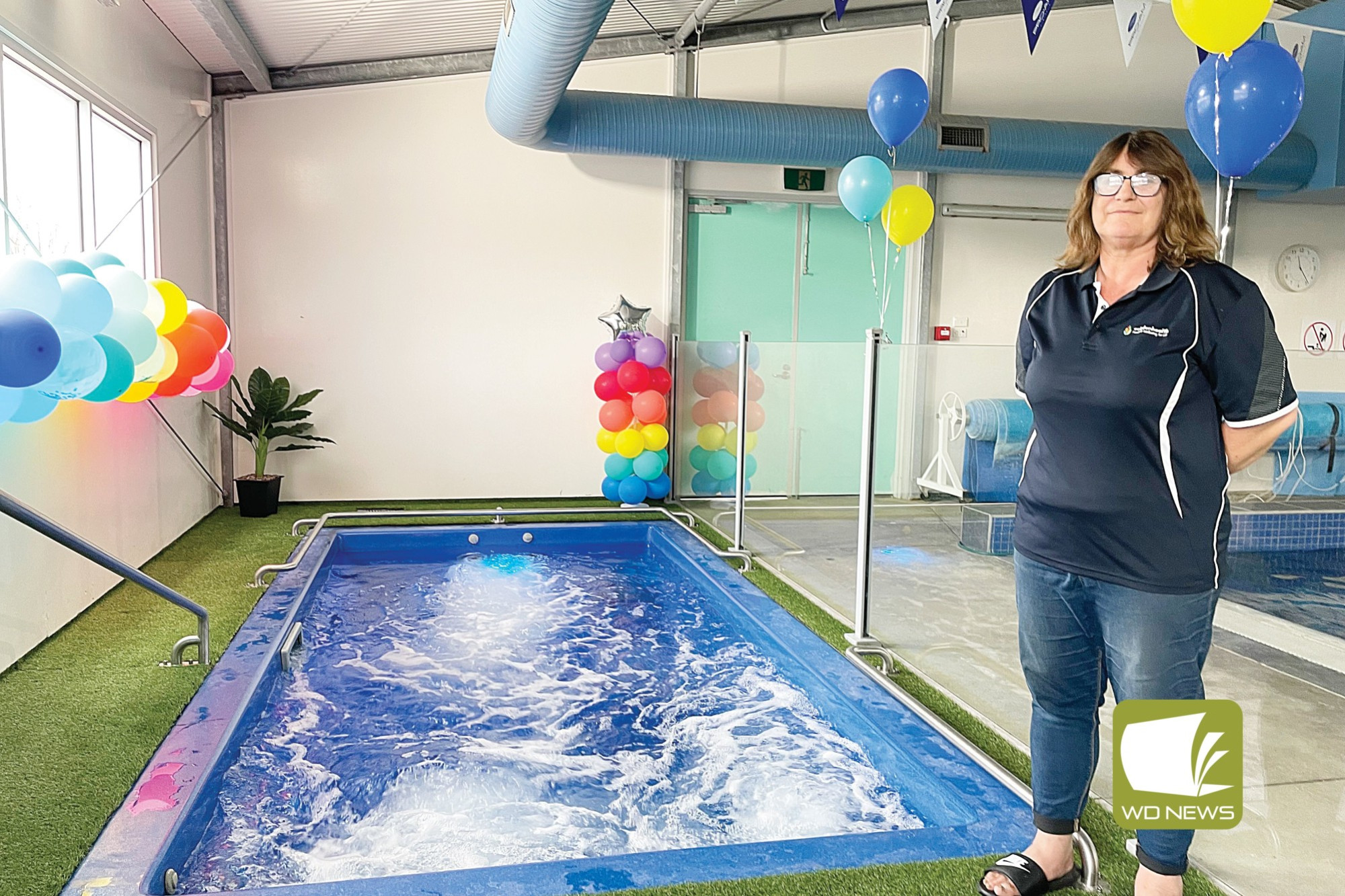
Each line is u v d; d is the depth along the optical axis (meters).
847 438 4.31
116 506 4.58
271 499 6.46
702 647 3.99
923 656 3.51
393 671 3.67
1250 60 2.84
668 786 2.74
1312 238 7.96
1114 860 2.04
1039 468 1.79
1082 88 7.53
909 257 7.58
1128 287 1.68
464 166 7.04
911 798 2.63
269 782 2.72
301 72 6.69
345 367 7.03
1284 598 3.34
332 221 6.92
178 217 5.92
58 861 2.04
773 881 1.95
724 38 7.17
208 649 3.41
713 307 7.47
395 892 1.88
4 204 3.56
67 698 3.04
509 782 2.76
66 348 2.95
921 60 7.38
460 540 5.92
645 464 6.57
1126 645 1.68
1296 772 2.38
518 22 4.26
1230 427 1.62
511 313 7.18
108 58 4.66
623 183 7.23
